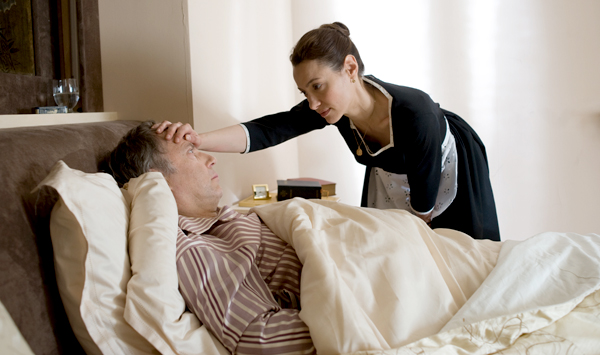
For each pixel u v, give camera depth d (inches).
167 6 68.9
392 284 37.4
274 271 43.8
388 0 110.7
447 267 43.1
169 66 70.1
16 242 30.6
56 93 60.1
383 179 73.2
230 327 35.0
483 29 106.3
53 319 32.3
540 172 108.0
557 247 45.1
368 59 113.5
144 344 31.6
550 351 33.2
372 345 31.5
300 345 34.1
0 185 31.3
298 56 53.6
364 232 42.1
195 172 49.1
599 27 100.0
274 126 64.1
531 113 106.5
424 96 58.7
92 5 69.3
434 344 33.0
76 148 44.4
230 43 83.7
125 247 34.0
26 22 59.2
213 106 77.6
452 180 64.5
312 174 122.4
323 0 114.7
